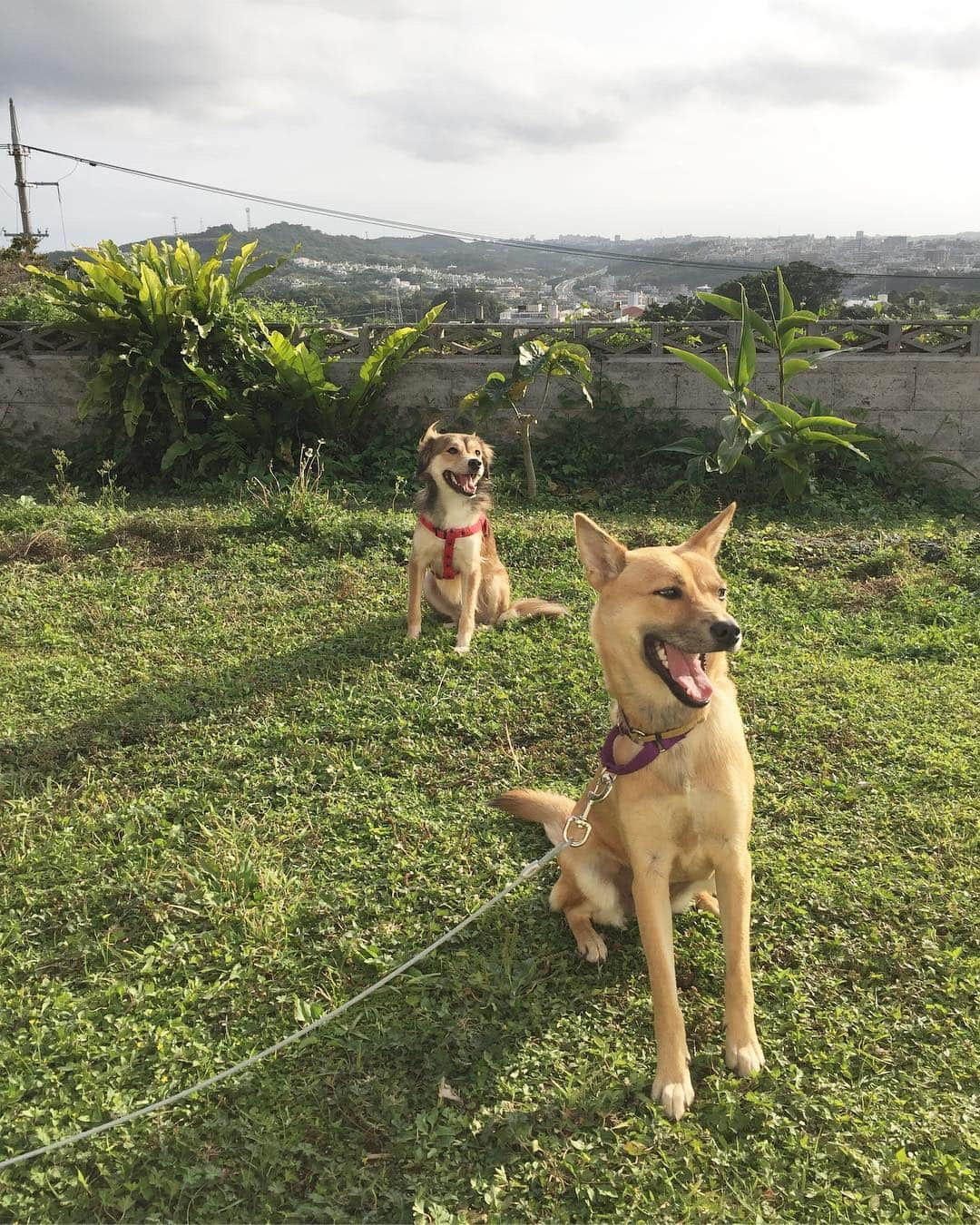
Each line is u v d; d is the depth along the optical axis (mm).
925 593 2688
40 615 2625
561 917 1526
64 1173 1153
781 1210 1101
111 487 3771
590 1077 1246
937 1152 1132
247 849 1644
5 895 1580
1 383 4332
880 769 1815
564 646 2393
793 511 3547
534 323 4250
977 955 1396
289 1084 1243
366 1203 1120
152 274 3857
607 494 3805
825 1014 1315
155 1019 1351
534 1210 1112
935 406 3980
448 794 1811
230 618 2627
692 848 1290
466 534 2418
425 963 1434
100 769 1918
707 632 1240
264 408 4008
